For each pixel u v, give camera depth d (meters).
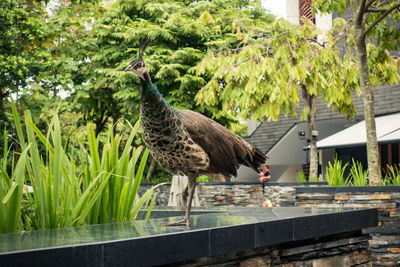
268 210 4.84
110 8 19.19
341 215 4.41
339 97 11.71
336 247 4.50
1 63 13.65
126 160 4.07
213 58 13.10
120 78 17.19
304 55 11.80
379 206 7.46
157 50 17.84
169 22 17.27
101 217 3.92
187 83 17.73
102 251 2.38
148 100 3.27
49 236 2.70
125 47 18.72
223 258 3.24
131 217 4.16
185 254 2.82
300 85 15.17
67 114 18.39
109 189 3.97
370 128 8.41
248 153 4.08
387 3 10.05
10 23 14.39
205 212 4.95
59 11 18.72
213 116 18.22
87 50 19.14
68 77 16.81
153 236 2.65
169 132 3.41
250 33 12.75
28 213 3.86
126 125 19.34
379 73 12.05
